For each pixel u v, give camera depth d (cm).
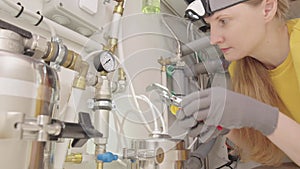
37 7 57
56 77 34
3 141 26
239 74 92
